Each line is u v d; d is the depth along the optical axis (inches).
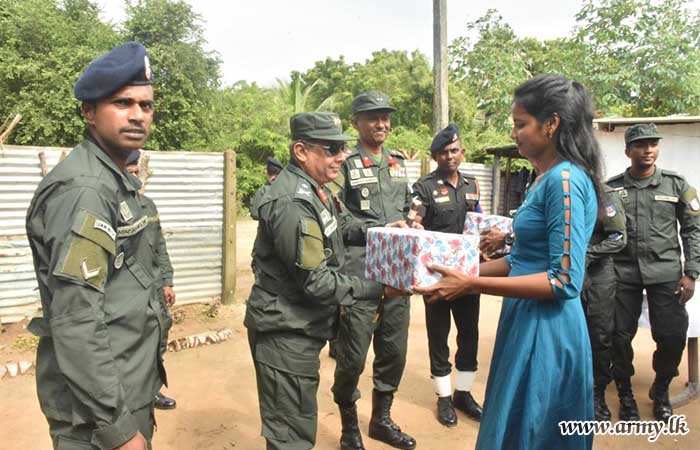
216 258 225.5
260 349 87.7
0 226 179.6
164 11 557.3
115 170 64.9
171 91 564.1
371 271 86.6
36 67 492.7
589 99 68.8
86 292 57.4
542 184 68.6
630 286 135.1
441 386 132.8
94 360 57.1
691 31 415.5
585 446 69.2
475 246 76.2
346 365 111.4
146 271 70.6
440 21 315.6
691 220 132.7
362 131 127.8
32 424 127.3
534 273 70.1
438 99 319.9
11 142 494.0
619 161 239.0
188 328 203.3
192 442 120.9
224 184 223.0
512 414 68.2
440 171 138.4
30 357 166.9
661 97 417.7
